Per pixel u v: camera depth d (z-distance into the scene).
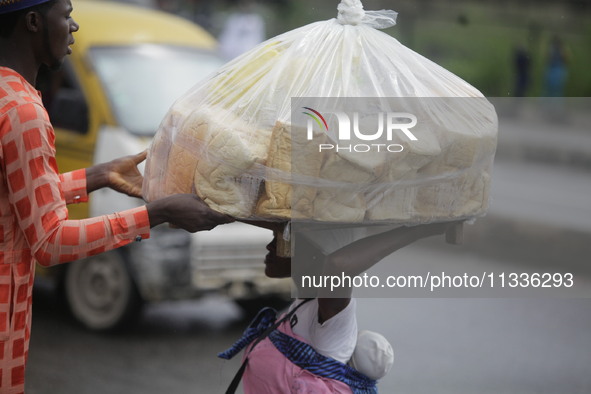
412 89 4.39
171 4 30.98
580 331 10.17
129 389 8.89
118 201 9.98
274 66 4.43
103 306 10.66
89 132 10.66
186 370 9.52
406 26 37.25
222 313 11.92
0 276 4.32
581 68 35.16
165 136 4.64
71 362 9.70
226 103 4.37
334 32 4.58
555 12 41.12
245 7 27.55
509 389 8.25
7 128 4.14
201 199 4.26
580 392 8.47
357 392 4.69
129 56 11.41
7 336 4.36
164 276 9.93
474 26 38.34
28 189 4.16
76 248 4.16
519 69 33.44
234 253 10.20
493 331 9.60
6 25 4.34
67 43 4.49
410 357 8.80
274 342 4.80
